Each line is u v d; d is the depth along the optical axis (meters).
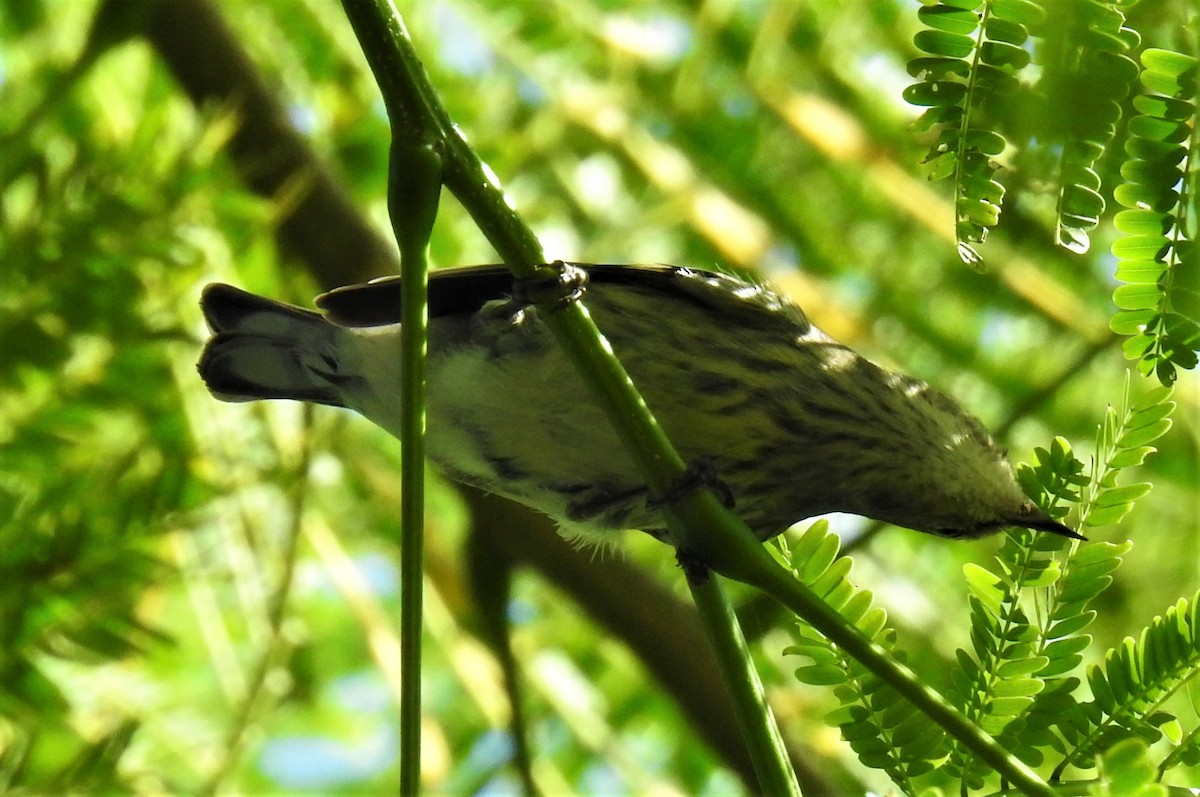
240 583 9.54
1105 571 5.68
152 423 9.11
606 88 12.13
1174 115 4.97
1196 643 5.37
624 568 10.60
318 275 10.95
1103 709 5.45
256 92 10.97
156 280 9.35
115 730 8.80
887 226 12.27
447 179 5.27
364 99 12.20
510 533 10.58
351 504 12.04
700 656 10.45
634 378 8.43
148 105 11.01
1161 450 10.99
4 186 9.12
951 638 10.91
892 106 12.05
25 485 8.72
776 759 5.15
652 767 12.08
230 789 9.51
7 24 11.16
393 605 12.92
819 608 5.05
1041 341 11.81
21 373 8.92
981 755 4.95
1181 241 5.06
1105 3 4.62
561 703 11.41
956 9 5.22
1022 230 10.97
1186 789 5.28
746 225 11.54
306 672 10.35
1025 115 4.51
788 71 12.04
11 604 8.26
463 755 11.88
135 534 8.59
